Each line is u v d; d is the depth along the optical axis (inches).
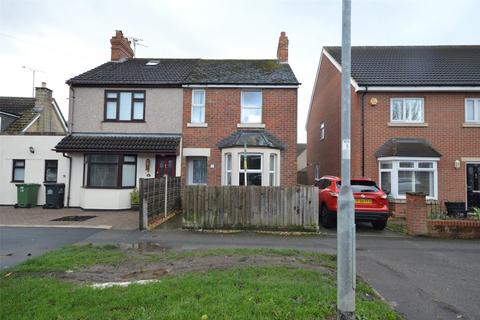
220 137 641.6
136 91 660.7
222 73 690.8
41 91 859.4
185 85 647.1
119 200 611.8
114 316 157.0
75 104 661.9
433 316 174.9
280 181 621.9
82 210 607.5
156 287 189.3
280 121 637.3
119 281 210.1
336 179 458.6
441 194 582.2
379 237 398.9
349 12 157.2
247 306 164.7
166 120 653.9
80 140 634.8
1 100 906.7
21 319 154.8
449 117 600.4
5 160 673.0
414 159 564.4
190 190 430.3
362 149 603.2
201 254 281.3
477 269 264.8
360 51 751.7
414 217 407.8
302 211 425.7
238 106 642.8
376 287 218.5
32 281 204.1
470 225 397.4
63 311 162.6
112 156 632.4
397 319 166.1
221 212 428.8
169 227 439.8
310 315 157.9
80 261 253.3
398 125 601.9
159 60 795.4
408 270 260.5
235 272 224.4
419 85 592.1
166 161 642.2
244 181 576.1
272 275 220.4
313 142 1016.2
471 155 591.5
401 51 741.9
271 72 689.6
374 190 437.4
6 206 657.6
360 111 609.9
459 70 639.1
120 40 773.9
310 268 244.4
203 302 169.9
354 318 145.1
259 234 402.3
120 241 350.3
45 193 650.8
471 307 187.3
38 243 339.3
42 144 669.9
